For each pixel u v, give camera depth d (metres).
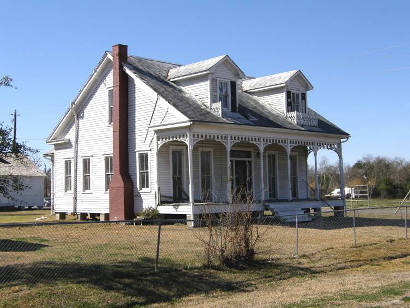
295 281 13.66
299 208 27.81
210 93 25.81
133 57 28.44
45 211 45.84
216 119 24.70
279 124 28.20
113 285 11.86
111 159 28.05
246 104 29.58
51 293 10.91
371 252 17.48
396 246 18.72
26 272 12.06
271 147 31.08
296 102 30.88
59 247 16.08
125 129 26.91
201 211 23.55
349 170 85.44
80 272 12.38
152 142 25.70
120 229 22.25
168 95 25.48
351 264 15.97
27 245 16.50
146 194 25.83
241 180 29.20
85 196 29.41
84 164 29.80
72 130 30.61
